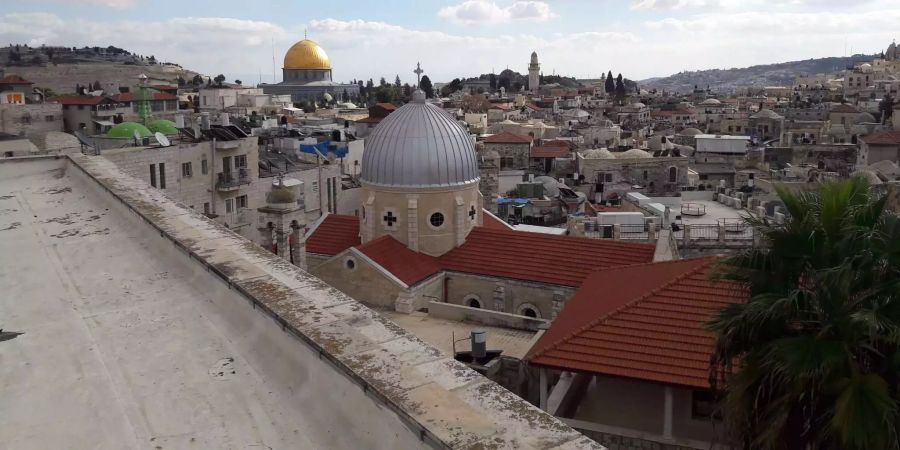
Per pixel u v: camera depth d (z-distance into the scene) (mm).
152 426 8289
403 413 7000
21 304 12469
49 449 7840
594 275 36156
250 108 190375
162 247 15094
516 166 123250
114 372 9680
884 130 150625
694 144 149250
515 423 6773
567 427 6695
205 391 9047
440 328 41000
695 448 24812
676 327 26812
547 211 86188
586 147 138000
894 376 15148
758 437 16266
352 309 9984
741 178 116500
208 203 73000
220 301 11789
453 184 47219
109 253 15469
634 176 108188
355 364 8109
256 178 79500
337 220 53500
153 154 65500
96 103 134375
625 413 27562
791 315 16078
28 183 24750
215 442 7922
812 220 16797
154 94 154375
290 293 10703
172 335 10836
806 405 15859
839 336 15383
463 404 7156
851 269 15391
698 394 26453
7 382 9484
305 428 8078
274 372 9375
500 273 45312
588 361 26234
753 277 17438
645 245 44781
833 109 194500
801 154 136125
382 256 45062
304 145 96750
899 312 14820
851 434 14375
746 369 16938
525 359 27219
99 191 21625
